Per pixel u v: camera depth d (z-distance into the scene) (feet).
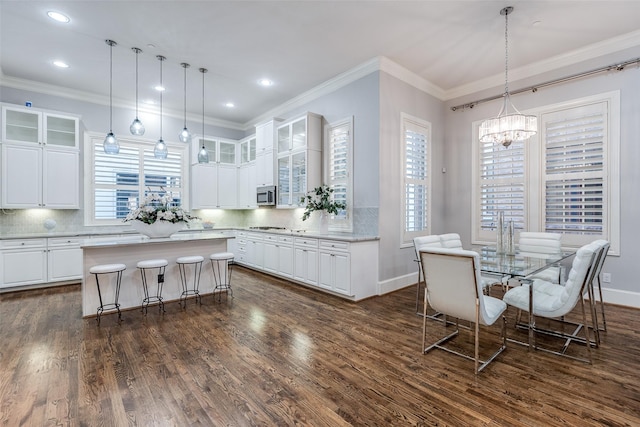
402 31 11.46
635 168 11.57
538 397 6.36
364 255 13.30
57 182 15.84
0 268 14.07
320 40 12.16
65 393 6.48
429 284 8.00
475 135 16.06
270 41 12.20
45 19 10.66
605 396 6.37
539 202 13.84
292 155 17.35
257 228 19.84
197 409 6.01
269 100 18.66
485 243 15.67
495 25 11.02
